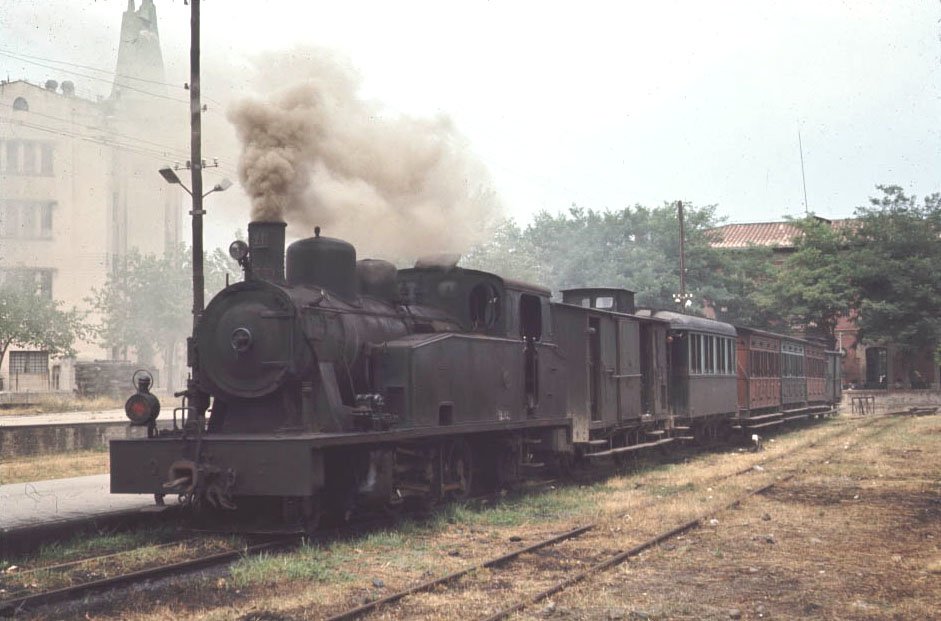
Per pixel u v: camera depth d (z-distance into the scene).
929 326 47.38
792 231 60.16
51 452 19.78
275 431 10.10
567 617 6.83
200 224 17.58
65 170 48.31
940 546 9.53
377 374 10.98
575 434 15.82
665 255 50.12
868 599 7.36
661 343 20.38
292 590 7.71
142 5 38.78
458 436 12.48
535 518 11.64
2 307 37.34
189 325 46.31
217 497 9.80
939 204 50.03
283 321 10.06
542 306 14.85
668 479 15.95
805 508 12.23
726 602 7.27
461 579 7.95
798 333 51.25
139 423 10.21
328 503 10.70
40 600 7.30
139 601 7.32
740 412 25.83
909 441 23.94
